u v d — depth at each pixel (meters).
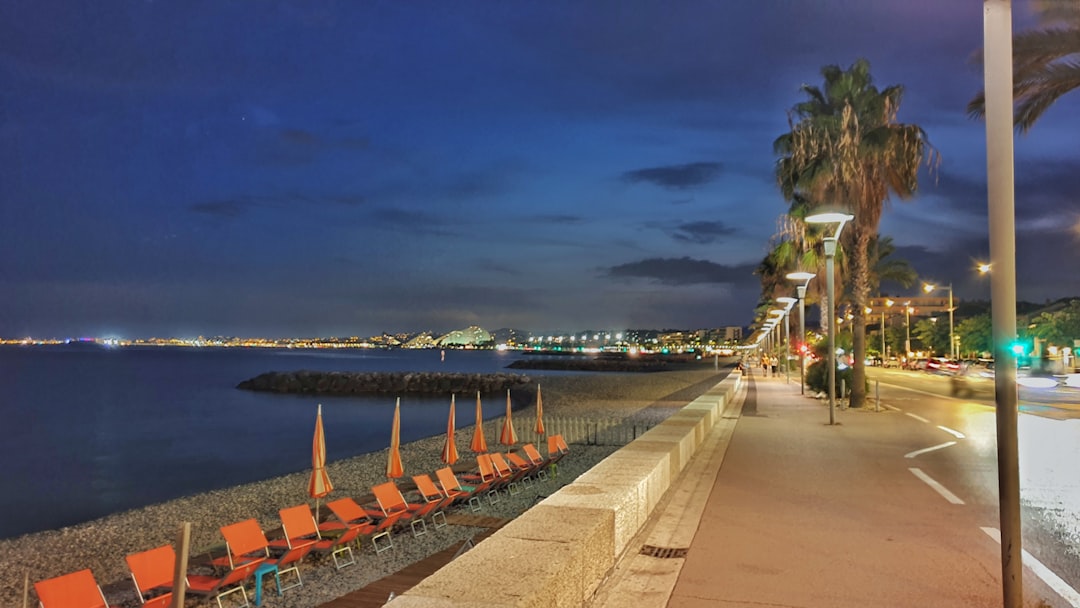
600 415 39.25
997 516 8.34
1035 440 16.67
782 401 28.91
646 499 7.66
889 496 9.49
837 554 6.67
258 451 36.41
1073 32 14.90
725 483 10.40
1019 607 4.68
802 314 34.56
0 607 11.45
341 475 22.52
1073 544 7.32
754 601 5.36
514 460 19.39
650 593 5.43
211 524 16.78
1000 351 4.75
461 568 3.95
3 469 31.42
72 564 13.73
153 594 10.52
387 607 3.34
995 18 4.76
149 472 30.27
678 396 57.28
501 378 87.31
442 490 15.64
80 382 104.25
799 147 26.95
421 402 70.81
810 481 10.60
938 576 6.04
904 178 24.95
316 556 12.63
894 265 30.27
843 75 25.83
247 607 10.27
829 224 25.75
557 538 4.64
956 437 16.47
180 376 122.44
